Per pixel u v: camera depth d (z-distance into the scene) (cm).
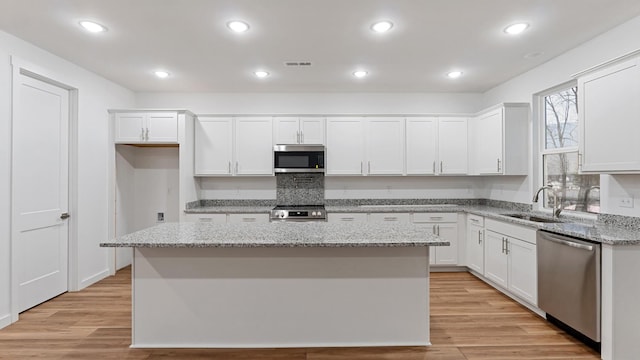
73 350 240
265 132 462
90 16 259
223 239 221
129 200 475
